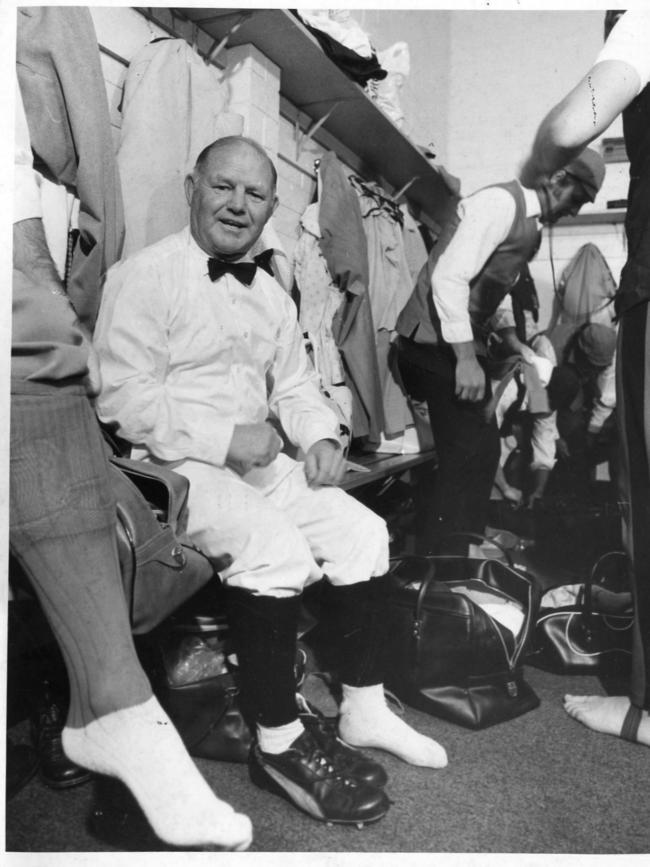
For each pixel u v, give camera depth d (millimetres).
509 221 1786
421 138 3469
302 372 1368
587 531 2391
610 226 3500
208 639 1080
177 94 1440
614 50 1151
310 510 1153
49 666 937
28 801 923
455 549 1940
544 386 2717
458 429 1963
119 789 852
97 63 1228
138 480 966
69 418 802
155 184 1400
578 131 1226
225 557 1003
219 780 1011
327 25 1952
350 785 936
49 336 803
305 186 2320
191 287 1174
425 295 2023
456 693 1239
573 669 1474
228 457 1104
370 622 1103
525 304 2951
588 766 1096
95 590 793
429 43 3496
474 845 892
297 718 981
